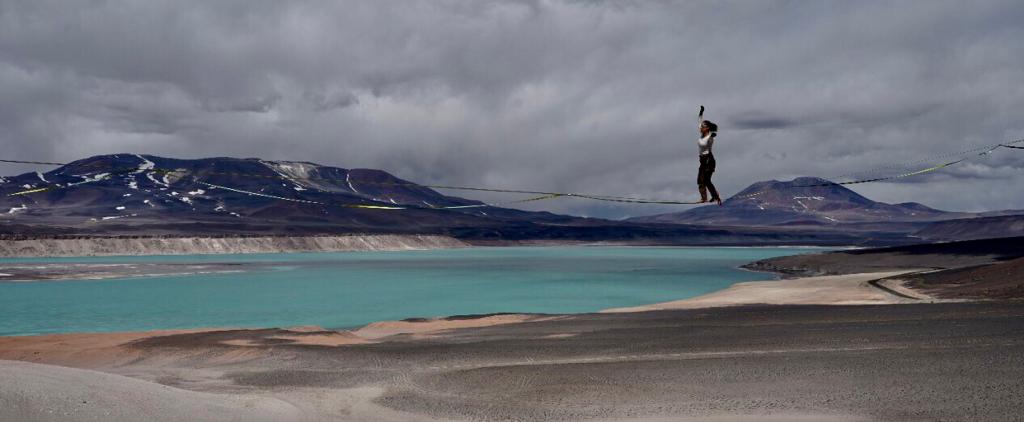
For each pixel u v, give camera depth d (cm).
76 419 1293
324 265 14725
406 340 3136
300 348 2800
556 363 2355
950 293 4953
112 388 1523
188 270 12181
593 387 1942
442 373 2227
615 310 4706
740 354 2403
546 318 4144
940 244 13625
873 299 5056
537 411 1712
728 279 10088
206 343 2922
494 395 1894
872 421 1521
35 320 5131
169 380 2188
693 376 2044
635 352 2555
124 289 8044
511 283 9319
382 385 2062
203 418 1475
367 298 7088
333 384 2094
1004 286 4762
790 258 14400
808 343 2591
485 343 2942
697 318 3809
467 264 15362
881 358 2184
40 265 13462
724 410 1652
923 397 1684
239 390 2014
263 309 5956
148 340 3031
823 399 1712
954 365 2020
